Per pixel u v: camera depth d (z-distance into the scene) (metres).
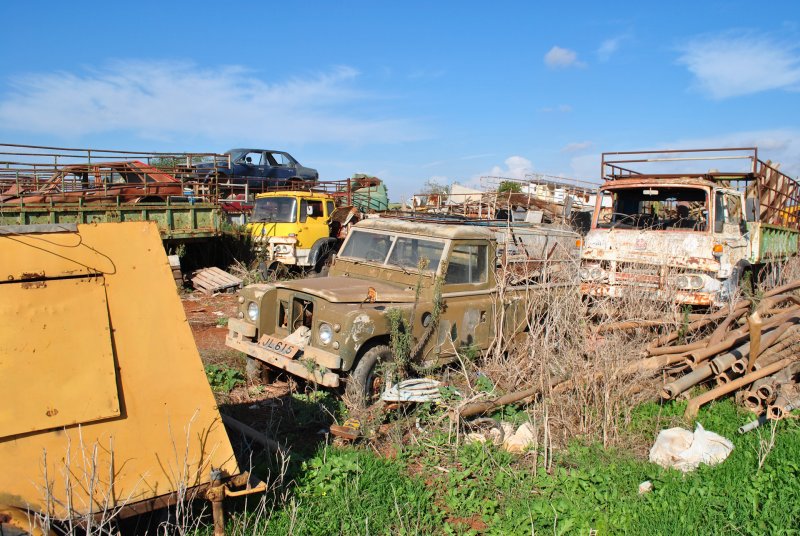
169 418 3.44
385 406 5.69
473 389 5.84
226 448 3.59
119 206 13.62
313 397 6.19
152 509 3.29
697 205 9.56
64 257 3.36
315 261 15.51
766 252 11.09
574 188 20.45
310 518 4.04
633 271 8.98
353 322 5.72
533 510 4.30
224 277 14.41
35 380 3.08
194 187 16.42
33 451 3.00
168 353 3.54
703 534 3.87
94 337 3.30
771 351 6.36
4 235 3.24
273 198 16.09
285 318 6.62
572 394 5.90
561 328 6.46
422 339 6.35
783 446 5.05
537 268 8.20
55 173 13.77
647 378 6.33
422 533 4.09
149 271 3.60
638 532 3.99
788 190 13.31
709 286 8.58
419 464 5.17
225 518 3.89
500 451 5.25
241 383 6.99
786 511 4.08
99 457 3.16
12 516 2.73
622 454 5.21
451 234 6.80
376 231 7.53
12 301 3.14
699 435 5.12
